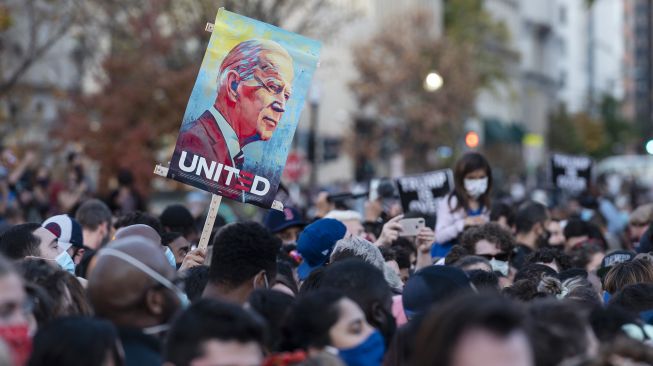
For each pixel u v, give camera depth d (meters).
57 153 30.16
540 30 109.38
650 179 66.56
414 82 53.34
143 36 31.20
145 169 29.27
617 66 150.88
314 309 5.57
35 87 34.56
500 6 89.81
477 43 64.88
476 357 3.95
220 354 4.81
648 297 7.39
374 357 5.56
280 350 5.77
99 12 33.94
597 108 117.00
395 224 10.06
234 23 8.53
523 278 8.96
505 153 69.25
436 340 4.01
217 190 8.47
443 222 11.75
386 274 8.15
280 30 8.59
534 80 103.62
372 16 60.25
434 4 66.56
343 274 6.34
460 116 54.50
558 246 13.84
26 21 34.03
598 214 18.89
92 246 11.51
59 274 6.52
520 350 3.99
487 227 9.91
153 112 30.48
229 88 8.50
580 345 5.29
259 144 8.52
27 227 8.34
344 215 11.33
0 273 5.07
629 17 165.88
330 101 57.38
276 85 8.56
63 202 18.41
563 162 21.84
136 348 5.38
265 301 6.11
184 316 4.90
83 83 37.28
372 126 53.69
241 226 6.95
